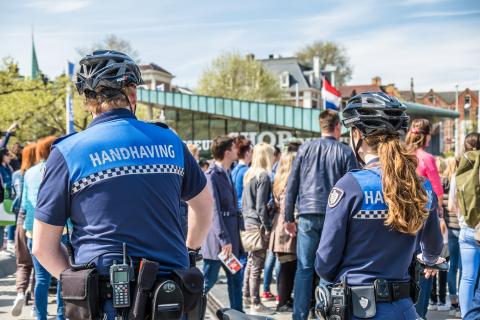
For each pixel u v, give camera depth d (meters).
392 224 2.67
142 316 2.18
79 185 2.26
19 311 6.30
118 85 2.42
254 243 6.55
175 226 2.40
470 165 4.59
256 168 6.71
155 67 70.94
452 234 6.62
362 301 2.67
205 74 59.31
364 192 2.71
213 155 5.82
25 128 33.53
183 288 2.28
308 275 5.39
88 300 2.17
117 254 2.23
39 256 2.32
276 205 6.55
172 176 2.41
